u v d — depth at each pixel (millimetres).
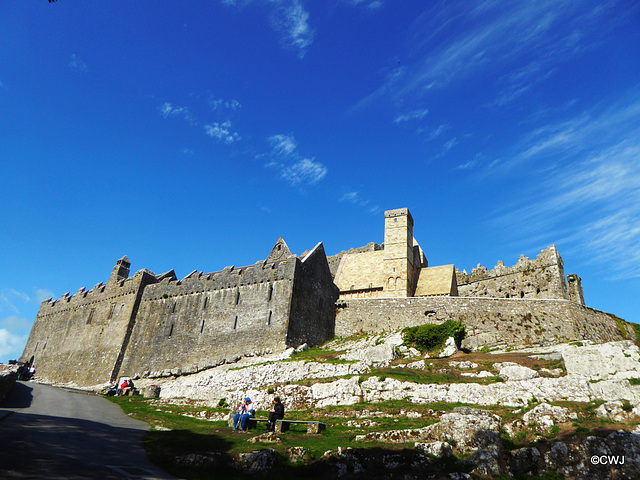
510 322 47156
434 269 68812
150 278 66062
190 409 34375
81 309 72250
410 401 29188
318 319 54375
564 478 18812
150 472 17125
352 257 72375
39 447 17938
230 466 19094
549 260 68938
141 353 58281
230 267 57469
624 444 19234
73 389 52750
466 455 19703
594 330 46344
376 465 19234
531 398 26000
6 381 31719
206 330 54062
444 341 41031
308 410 31031
